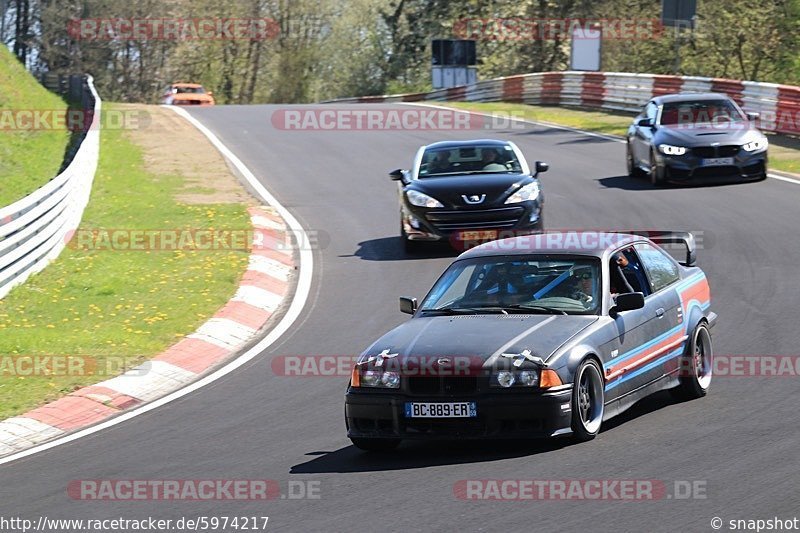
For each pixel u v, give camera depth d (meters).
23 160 72.25
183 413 26.17
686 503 16.88
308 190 62.03
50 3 185.00
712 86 76.81
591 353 20.95
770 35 105.25
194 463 21.75
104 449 23.50
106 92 195.62
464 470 19.61
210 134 88.00
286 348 32.34
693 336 24.72
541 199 44.06
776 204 48.66
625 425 22.23
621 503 17.03
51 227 45.06
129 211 55.12
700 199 51.31
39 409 26.98
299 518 17.64
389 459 21.05
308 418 24.77
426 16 190.75
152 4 192.12
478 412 20.12
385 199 58.44
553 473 18.91
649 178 58.88
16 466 22.73
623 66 127.94
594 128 82.75
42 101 99.00
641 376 22.84
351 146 79.00
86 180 56.66
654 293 24.06
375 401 20.86
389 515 17.33
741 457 19.20
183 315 36.19
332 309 37.03
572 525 16.22
